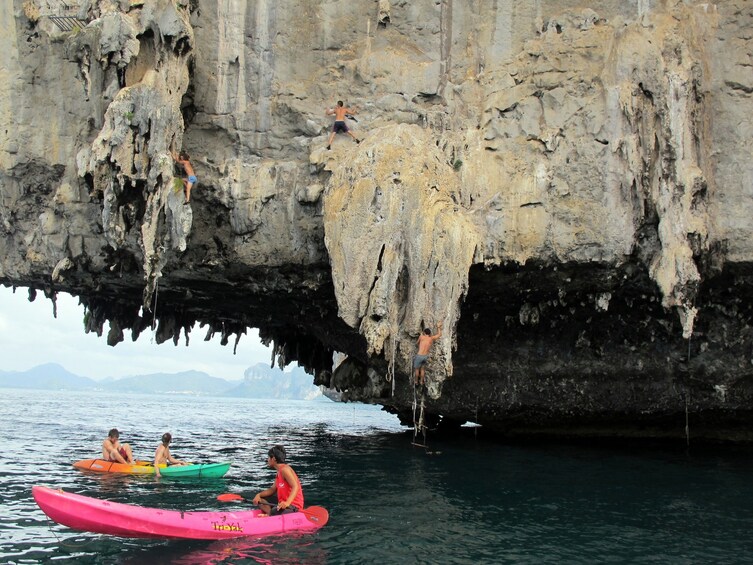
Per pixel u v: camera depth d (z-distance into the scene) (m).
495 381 22.41
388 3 19.84
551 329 21.17
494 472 17.58
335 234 17.23
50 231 20.09
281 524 11.46
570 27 18.80
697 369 19.98
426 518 12.46
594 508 13.55
